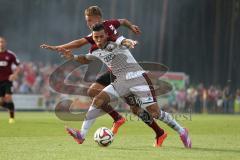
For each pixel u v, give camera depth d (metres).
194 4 135.00
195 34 133.75
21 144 28.66
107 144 27.66
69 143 29.50
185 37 133.25
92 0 128.25
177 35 133.00
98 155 23.86
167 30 132.38
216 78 128.88
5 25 123.50
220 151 26.06
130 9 130.62
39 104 91.88
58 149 26.25
